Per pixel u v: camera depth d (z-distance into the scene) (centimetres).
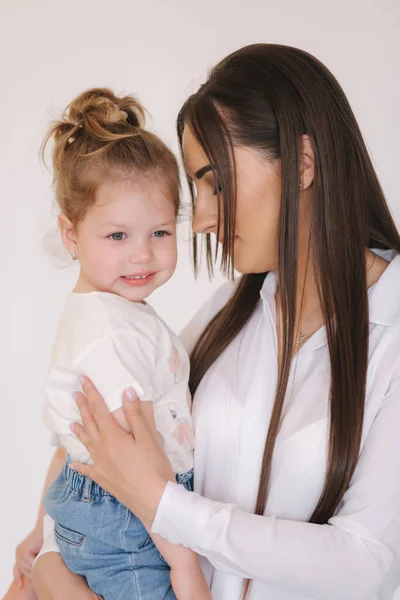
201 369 164
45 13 291
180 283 300
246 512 137
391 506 129
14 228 301
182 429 152
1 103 294
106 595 147
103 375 141
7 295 306
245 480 150
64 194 152
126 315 148
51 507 155
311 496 142
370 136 285
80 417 147
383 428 133
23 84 294
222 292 183
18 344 309
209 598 141
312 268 150
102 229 148
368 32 280
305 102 138
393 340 140
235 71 142
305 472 142
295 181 137
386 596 150
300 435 143
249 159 139
